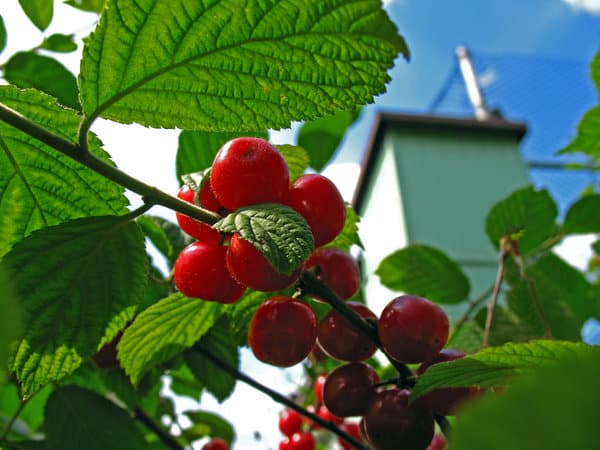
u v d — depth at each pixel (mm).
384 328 152
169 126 150
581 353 127
